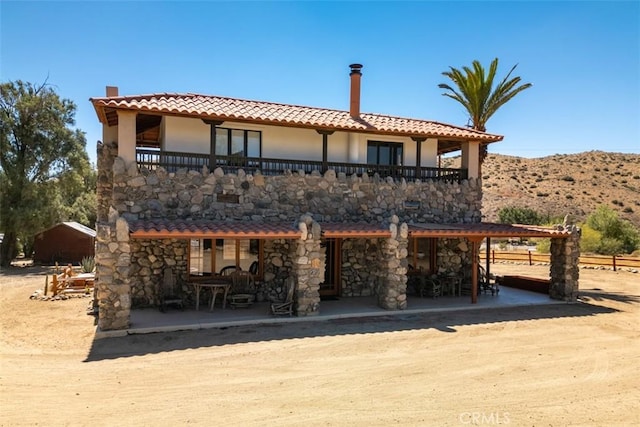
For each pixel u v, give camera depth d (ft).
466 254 66.95
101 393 27.07
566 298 59.26
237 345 37.42
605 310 54.54
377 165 61.05
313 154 62.49
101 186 53.93
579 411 25.48
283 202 55.52
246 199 53.88
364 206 59.31
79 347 36.81
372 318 48.08
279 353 35.42
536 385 29.37
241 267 54.75
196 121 56.34
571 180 260.62
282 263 55.93
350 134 64.18
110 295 40.52
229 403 25.80
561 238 60.18
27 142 115.65
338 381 29.53
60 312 51.01
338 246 60.18
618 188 246.47
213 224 47.39
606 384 29.73
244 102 62.03
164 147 54.95
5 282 81.00
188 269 52.49
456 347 37.81
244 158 54.44
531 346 38.47
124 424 23.00
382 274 53.01
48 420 23.34
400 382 29.50
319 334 41.22
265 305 52.65
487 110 81.56
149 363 32.78
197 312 48.34
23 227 111.75
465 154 66.44
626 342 40.09
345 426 23.07
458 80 82.02
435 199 63.26
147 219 49.19
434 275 62.85
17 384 28.37
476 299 57.06
